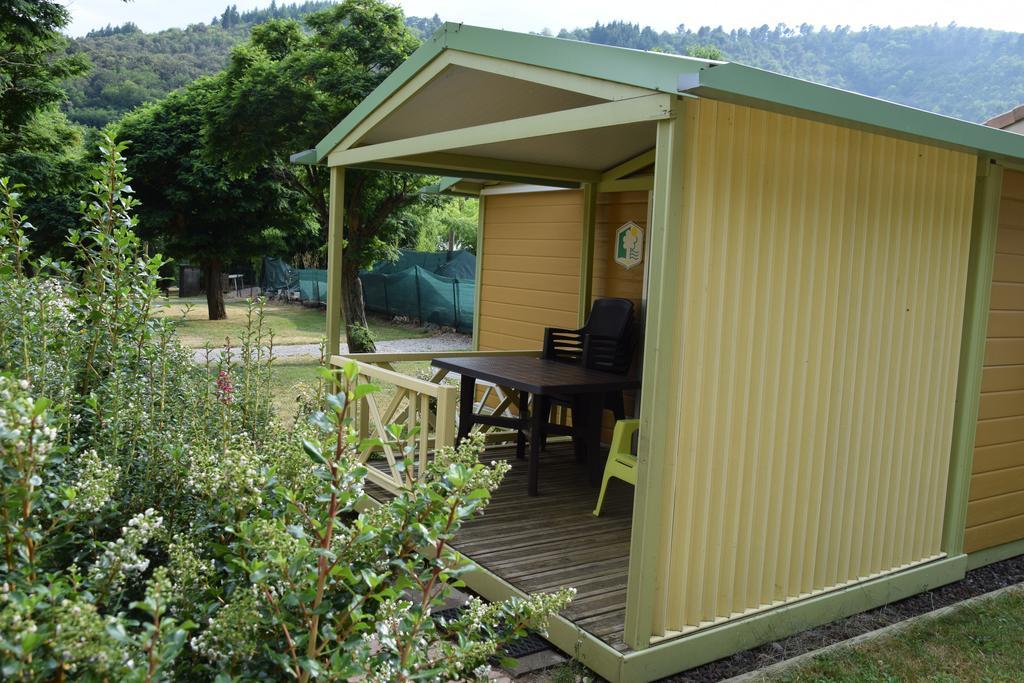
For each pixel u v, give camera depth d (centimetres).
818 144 356
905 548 437
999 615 417
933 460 443
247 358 342
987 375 471
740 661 353
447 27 420
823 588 396
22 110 1452
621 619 349
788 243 351
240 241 1986
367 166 584
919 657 365
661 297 308
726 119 320
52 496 201
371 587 187
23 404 179
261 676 180
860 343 391
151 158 1877
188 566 187
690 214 312
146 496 240
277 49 1520
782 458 366
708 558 345
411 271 2112
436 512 209
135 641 154
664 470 322
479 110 506
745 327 341
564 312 709
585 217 671
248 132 1345
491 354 670
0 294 281
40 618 168
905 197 399
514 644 356
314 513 209
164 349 298
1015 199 470
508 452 649
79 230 301
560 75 352
